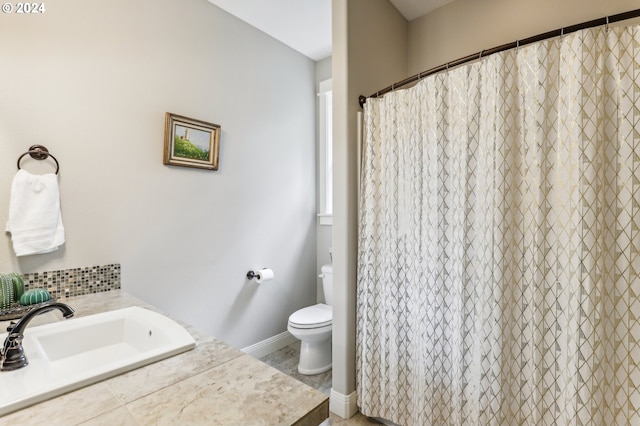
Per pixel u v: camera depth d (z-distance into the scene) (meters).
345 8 1.79
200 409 0.67
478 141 1.34
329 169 2.95
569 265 1.11
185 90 2.03
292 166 2.76
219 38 2.22
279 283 2.67
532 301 1.21
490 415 1.26
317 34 2.56
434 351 1.47
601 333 1.06
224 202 2.27
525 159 1.23
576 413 1.08
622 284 1.07
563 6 1.74
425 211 1.51
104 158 1.70
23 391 0.72
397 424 1.64
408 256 1.60
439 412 1.47
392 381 1.63
